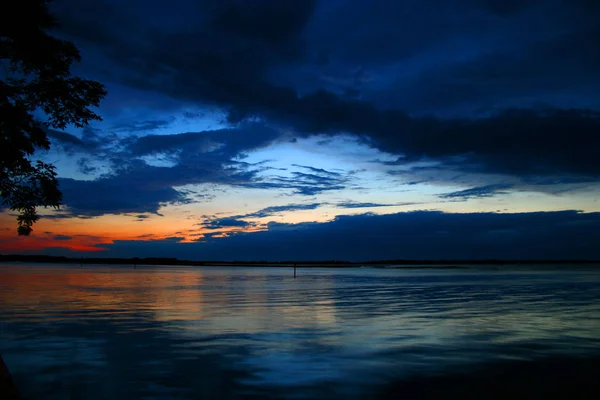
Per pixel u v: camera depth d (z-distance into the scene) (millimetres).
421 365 10906
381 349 12734
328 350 12609
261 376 9922
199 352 12383
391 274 94312
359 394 8672
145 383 9391
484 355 11984
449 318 19344
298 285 47906
